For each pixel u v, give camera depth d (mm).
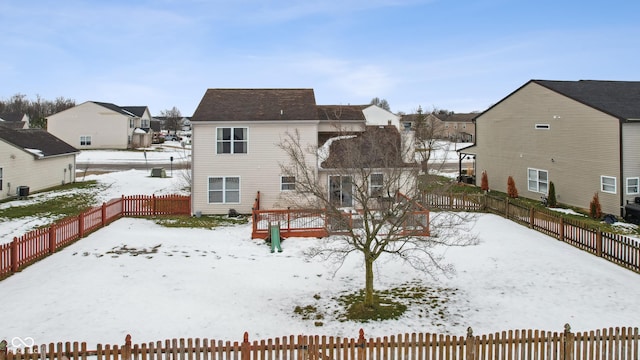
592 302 13055
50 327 10797
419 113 73125
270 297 13570
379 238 19797
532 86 31281
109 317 11508
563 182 28750
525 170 32406
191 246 19000
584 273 15484
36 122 90188
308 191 17328
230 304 12875
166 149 71000
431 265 16609
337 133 28875
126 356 8219
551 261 16875
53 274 14539
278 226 19969
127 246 18422
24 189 30016
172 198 26438
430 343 8961
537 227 21719
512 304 12984
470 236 20453
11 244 14539
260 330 11234
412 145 27500
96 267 15383
